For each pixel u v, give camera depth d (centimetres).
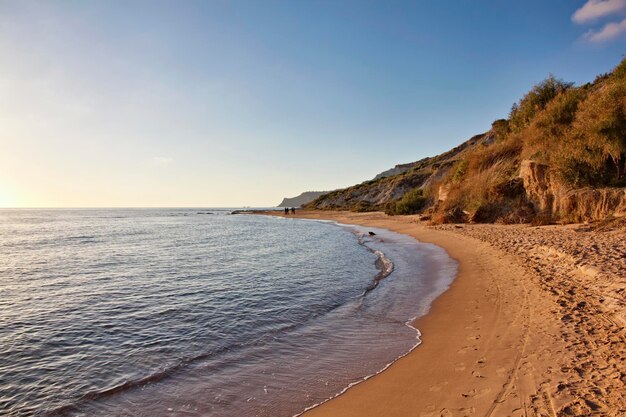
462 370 524
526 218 2341
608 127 1759
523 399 417
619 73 2383
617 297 683
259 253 2011
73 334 768
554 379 452
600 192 1759
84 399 506
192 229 4366
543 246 1267
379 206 7131
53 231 4091
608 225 1482
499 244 1596
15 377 575
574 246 1175
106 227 4912
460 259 1470
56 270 1568
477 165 3306
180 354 654
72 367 609
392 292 1059
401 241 2294
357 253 1934
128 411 476
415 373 538
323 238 2872
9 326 822
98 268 1600
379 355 626
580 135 1947
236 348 678
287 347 677
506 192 2686
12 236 3378
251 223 5778
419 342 671
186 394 515
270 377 560
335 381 539
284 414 457
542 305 753
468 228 2458
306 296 1044
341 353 643
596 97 2019
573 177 1948
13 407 487
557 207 2103
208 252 2100
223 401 494
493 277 1084
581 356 504
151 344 705
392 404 456
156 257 1922
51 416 466
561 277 941
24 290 1188
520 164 2744
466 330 695
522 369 495
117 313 914
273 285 1188
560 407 387
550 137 2398
